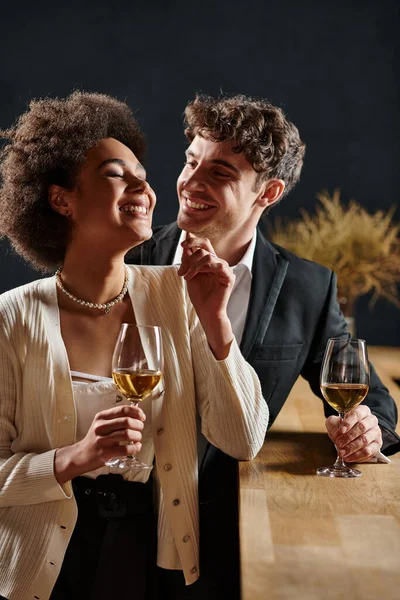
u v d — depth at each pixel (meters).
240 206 2.19
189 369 1.76
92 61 5.84
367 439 1.79
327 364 1.71
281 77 5.73
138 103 5.80
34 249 1.79
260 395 1.80
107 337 1.73
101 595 1.63
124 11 5.82
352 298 4.50
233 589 1.87
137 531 1.68
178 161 5.77
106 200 1.63
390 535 1.30
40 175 1.70
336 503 1.49
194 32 5.78
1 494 1.61
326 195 5.66
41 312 1.72
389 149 5.65
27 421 1.69
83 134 1.65
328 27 5.70
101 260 1.71
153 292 1.80
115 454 1.50
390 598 1.05
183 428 1.72
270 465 1.78
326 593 1.07
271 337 2.17
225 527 1.93
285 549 1.23
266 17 5.74
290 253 2.35
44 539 1.62
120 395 1.68
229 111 2.14
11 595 1.61
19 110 5.86
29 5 5.86
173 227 2.34
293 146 2.30
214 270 1.65
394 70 5.65
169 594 1.79
